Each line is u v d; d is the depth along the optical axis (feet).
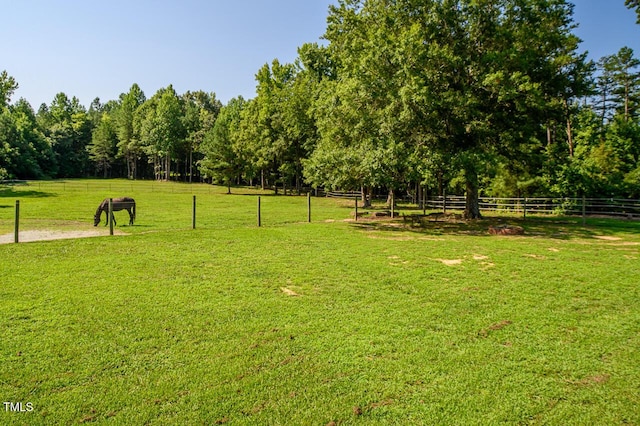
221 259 30.99
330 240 42.11
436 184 62.23
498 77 51.75
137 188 169.68
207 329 16.99
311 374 13.37
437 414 11.31
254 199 122.42
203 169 160.86
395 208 102.37
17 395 11.82
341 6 76.64
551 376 13.56
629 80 130.62
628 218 72.33
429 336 16.69
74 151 282.36
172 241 38.65
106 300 20.30
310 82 141.79
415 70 55.11
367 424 10.82
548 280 26.13
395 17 63.57
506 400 12.06
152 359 14.23
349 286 24.12
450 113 57.47
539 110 58.95
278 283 24.41
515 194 89.40
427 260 32.22
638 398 12.28
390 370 13.74
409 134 58.23
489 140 63.05
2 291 21.25
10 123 206.80
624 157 84.02
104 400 11.66
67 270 26.13
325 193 154.81
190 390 12.28
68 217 63.98
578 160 85.51
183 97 338.34
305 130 139.03
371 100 60.23
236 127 197.98
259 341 15.89
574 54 80.79
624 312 20.07
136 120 257.55
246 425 10.70
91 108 383.65
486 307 20.57
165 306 19.69
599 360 14.80
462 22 60.39
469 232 51.65
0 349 14.64
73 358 14.14
